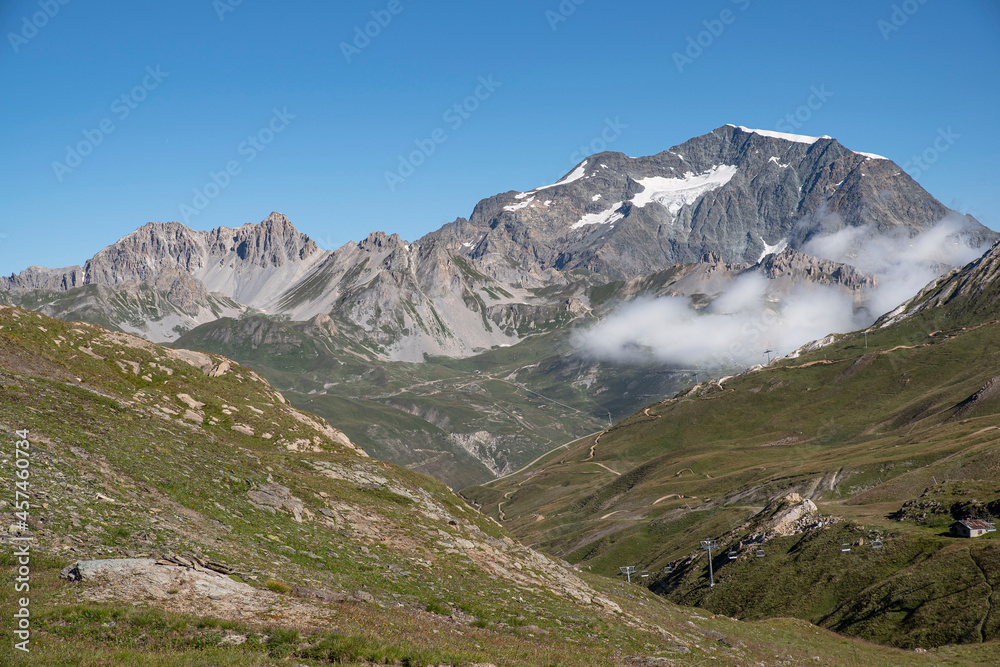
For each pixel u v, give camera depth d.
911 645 91.94
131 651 26.12
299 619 32.78
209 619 30.25
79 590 30.83
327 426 103.00
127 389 82.19
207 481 53.88
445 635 37.06
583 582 75.94
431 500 78.00
